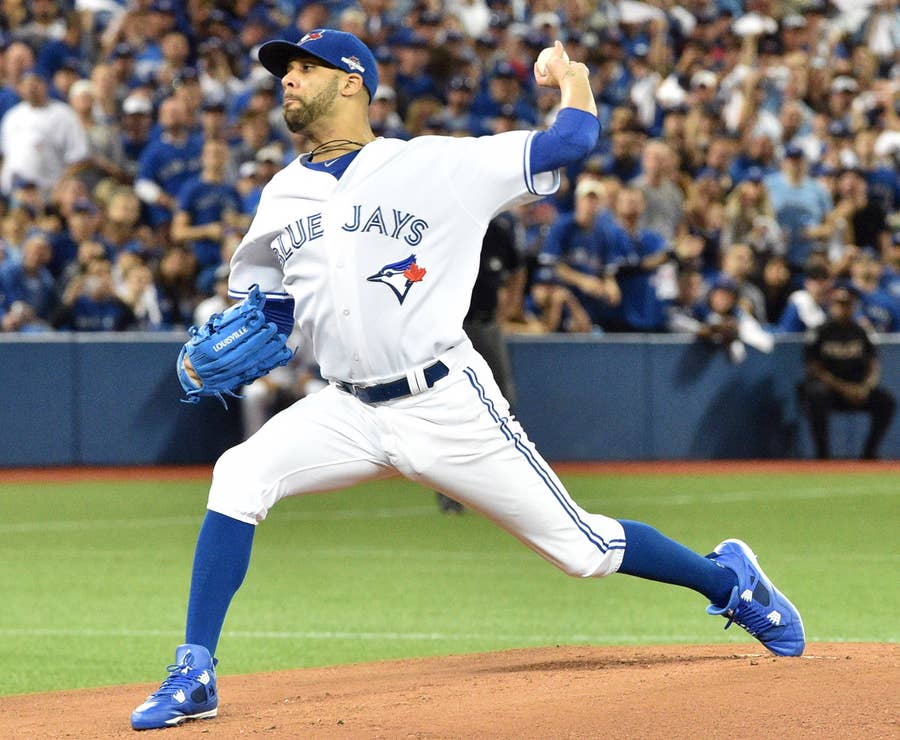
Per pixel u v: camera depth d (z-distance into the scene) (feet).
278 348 49.96
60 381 168.55
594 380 178.81
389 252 47.19
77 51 199.00
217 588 47.96
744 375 184.85
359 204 47.32
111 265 171.32
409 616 80.84
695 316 185.06
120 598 87.81
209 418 172.76
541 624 78.02
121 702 52.11
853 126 226.58
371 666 58.75
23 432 168.04
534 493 48.88
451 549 111.45
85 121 180.86
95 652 70.64
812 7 248.32
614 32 222.48
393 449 48.52
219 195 169.89
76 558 105.60
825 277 186.39
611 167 193.77
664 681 47.80
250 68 202.49
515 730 41.42
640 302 179.73
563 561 49.83
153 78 192.44
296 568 100.94
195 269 169.27
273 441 48.91
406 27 213.05
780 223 198.29
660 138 209.97
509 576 97.35
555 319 176.76
